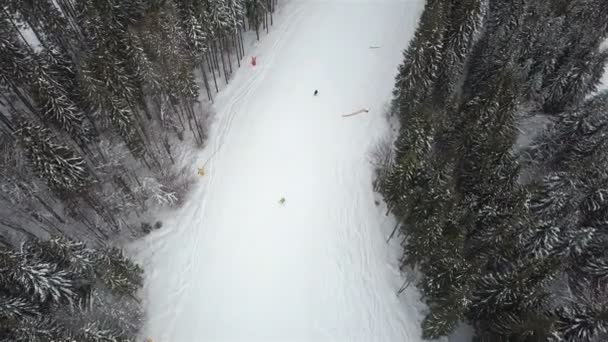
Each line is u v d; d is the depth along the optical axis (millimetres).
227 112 43781
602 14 51531
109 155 36656
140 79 37062
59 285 25859
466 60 47875
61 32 38594
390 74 49000
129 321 28453
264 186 38250
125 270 28422
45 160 27984
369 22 55531
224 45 47094
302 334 30734
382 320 31797
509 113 37125
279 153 40719
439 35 38406
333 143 41938
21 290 25375
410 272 34125
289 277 33188
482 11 46219
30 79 32906
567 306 29625
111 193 35000
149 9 42406
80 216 33750
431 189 31078
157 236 34938
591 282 32500
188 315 31125
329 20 55594
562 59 46594
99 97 32000
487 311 28438
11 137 33312
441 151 38750
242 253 34250
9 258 23859
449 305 26469
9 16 36406
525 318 26016
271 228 35688
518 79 43312
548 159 40188
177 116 41656
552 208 32906
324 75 48281
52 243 26125
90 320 25516
